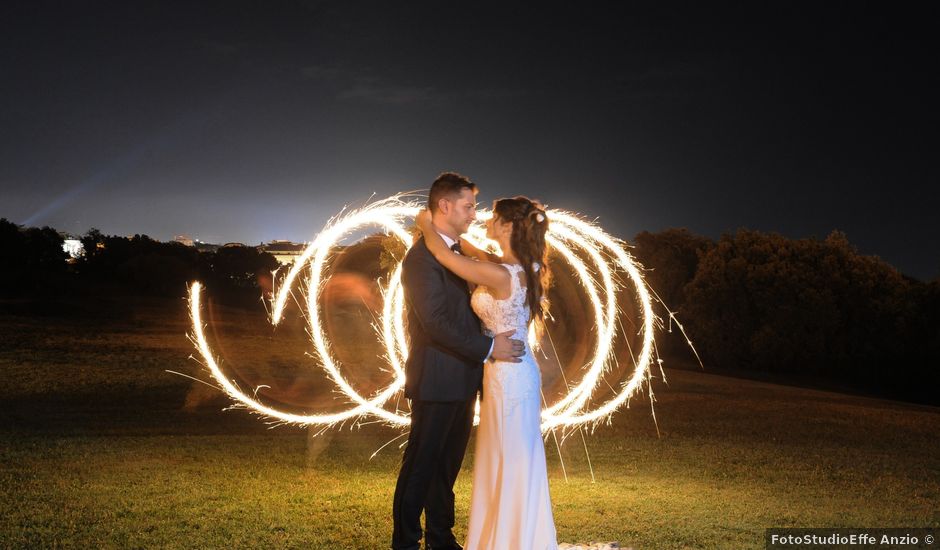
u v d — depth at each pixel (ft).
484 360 15.62
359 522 20.16
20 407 41.96
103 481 24.22
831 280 101.55
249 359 70.18
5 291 112.06
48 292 114.32
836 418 52.26
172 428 38.50
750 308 103.96
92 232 140.87
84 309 101.40
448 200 15.89
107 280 131.64
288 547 17.72
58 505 20.80
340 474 28.07
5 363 57.82
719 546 19.07
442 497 16.88
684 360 105.91
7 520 19.13
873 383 100.58
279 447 33.65
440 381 15.83
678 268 114.32
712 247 115.34
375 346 78.43
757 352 101.14
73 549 17.04
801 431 45.21
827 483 29.63
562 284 76.38
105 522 19.29
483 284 15.58
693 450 36.65
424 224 16.08
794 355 100.78
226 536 18.45
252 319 101.55
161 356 68.13
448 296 15.97
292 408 48.52
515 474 15.74
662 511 22.89
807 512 23.80
